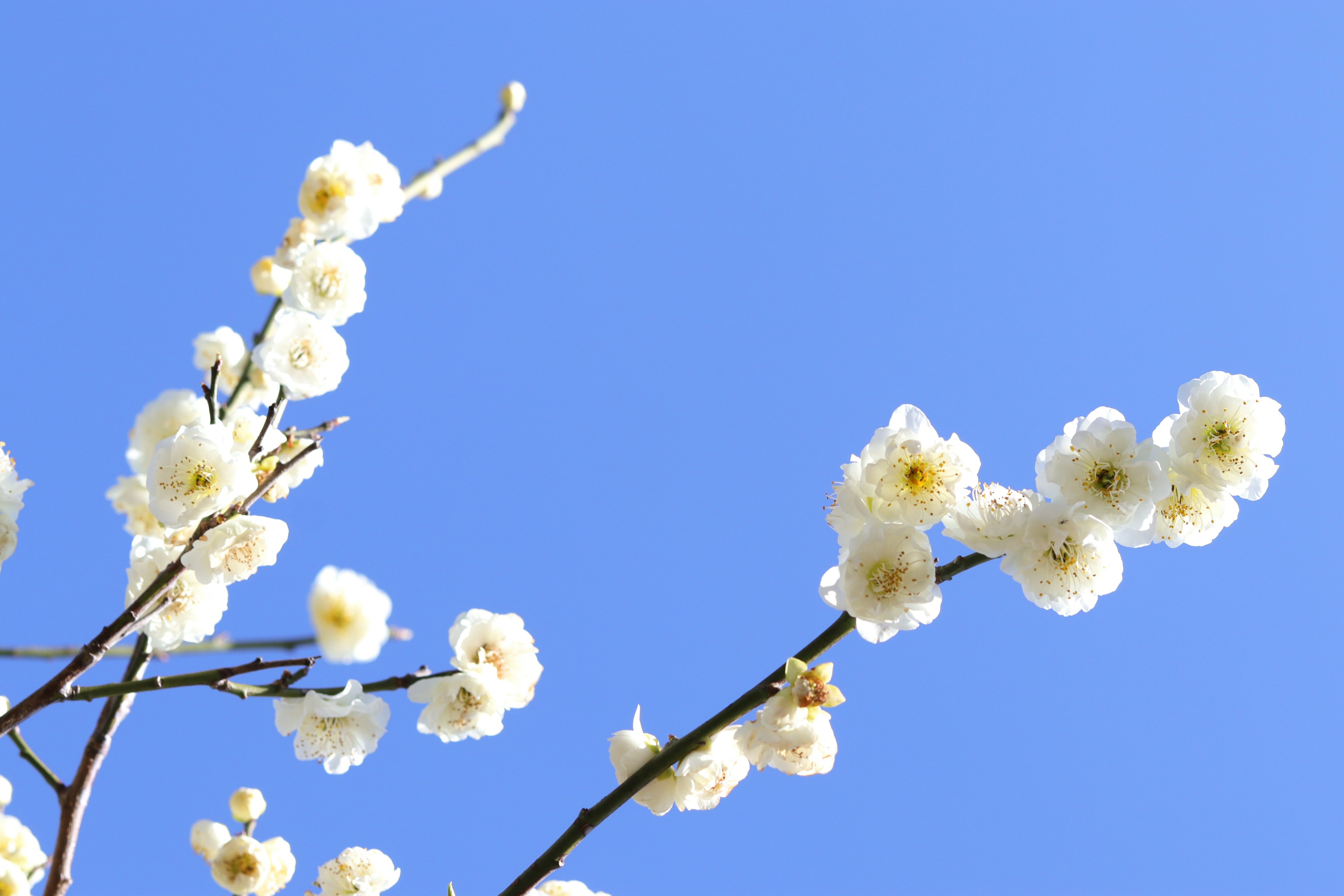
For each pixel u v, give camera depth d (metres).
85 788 1.23
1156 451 1.17
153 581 1.21
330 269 1.22
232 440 1.22
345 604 1.12
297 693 1.18
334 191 1.23
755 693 1.16
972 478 1.16
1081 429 1.17
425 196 1.32
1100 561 1.16
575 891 1.22
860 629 1.16
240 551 1.19
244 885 1.23
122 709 1.23
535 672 1.19
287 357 1.21
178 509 1.19
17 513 1.22
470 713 1.18
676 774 1.17
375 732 1.19
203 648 1.22
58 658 1.24
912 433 1.16
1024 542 1.16
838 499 1.17
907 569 1.15
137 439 1.25
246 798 1.25
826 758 1.16
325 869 1.24
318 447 1.24
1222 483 1.17
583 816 1.16
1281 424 1.17
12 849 1.25
